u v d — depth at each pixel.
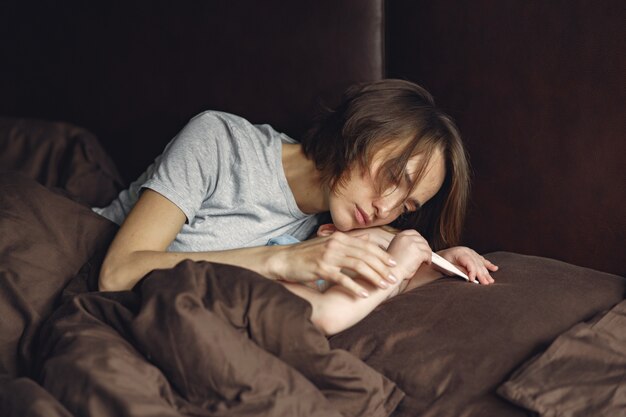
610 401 0.96
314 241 1.15
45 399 0.84
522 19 1.51
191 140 1.35
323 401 0.93
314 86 1.71
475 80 1.58
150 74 1.85
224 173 1.36
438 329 1.11
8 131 1.80
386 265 1.12
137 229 1.23
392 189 1.28
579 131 1.47
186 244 1.33
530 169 1.54
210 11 1.77
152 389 0.90
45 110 1.97
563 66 1.47
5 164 1.76
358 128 1.30
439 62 1.63
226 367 0.91
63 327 1.01
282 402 0.90
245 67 1.76
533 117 1.52
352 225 1.34
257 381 0.91
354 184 1.31
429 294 1.19
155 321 0.96
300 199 1.41
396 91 1.36
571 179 1.50
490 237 1.62
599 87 1.44
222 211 1.36
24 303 1.16
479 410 1.00
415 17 1.64
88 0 1.87
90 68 1.90
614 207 1.46
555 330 1.10
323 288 1.24
